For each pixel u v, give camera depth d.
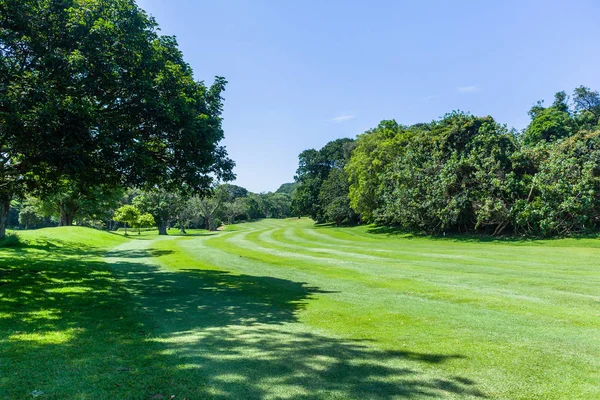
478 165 28.86
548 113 48.47
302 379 4.04
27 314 7.06
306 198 67.25
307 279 11.61
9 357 4.65
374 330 6.02
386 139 41.75
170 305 8.03
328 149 68.94
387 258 17.17
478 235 30.20
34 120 7.86
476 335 5.72
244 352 4.90
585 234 25.09
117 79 9.70
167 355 4.77
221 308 7.73
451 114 36.12
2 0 8.35
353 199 44.09
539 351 4.97
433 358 4.70
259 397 3.61
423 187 32.19
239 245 26.12
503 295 8.84
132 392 3.70
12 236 21.42
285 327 6.23
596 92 57.28
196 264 15.85
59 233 27.72
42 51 8.98
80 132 8.40
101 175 10.98
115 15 9.99
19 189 12.50
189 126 10.48
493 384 3.95
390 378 4.08
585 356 4.79
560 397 3.66
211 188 13.13
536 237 26.17
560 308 7.55
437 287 9.91
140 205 55.59
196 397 3.60
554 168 26.03
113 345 5.20
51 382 3.91
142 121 10.77
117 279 11.75
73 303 8.13
